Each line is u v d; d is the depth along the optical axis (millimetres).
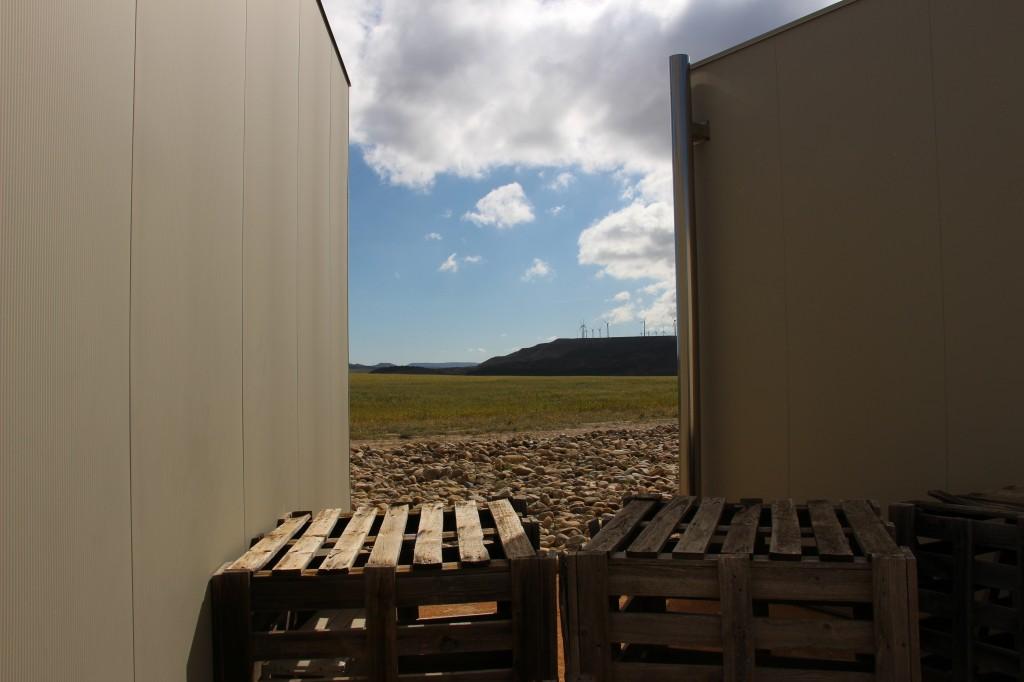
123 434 2035
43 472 1644
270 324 3717
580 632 2633
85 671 1795
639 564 2629
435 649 2553
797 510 3459
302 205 4516
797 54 4949
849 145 4688
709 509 3352
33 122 1637
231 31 3096
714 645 2562
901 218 4445
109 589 1928
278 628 3209
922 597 3146
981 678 3055
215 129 2883
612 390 47188
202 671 2564
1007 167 4035
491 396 40812
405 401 36281
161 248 2334
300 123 4465
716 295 5371
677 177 5336
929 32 4352
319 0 5027
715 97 5395
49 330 1680
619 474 10891
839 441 4684
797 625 2510
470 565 2604
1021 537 2838
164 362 2338
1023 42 3990
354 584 2607
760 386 5105
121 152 2059
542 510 8008
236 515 3070
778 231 5031
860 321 4609
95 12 1916
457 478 10812
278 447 3842
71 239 1785
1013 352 3990
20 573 1550
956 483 4176
